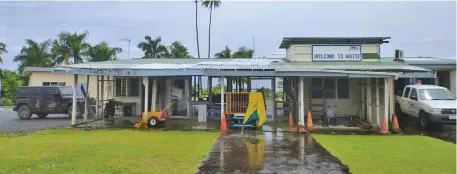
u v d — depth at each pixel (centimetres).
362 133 1203
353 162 750
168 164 727
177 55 4475
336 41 1633
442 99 1348
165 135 1147
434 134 1220
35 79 2600
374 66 1474
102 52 4247
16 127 1399
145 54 4484
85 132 1217
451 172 665
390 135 1166
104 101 1823
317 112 1631
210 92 1664
